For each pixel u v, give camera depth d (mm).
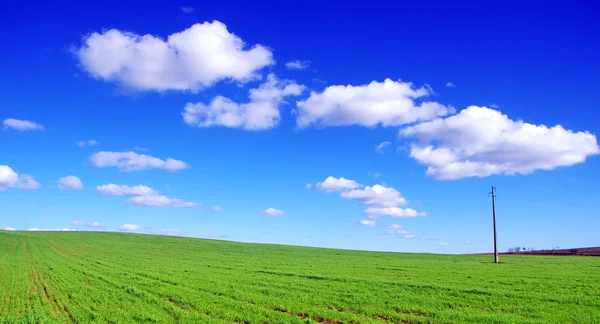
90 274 54562
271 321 27875
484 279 48406
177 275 53062
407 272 57438
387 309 31547
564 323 26625
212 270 60031
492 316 28156
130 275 53344
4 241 118312
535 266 67500
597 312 29672
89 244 116875
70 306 33469
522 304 32906
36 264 69000
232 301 34656
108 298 36969
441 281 46719
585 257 95500
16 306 34094
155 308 32500
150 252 98375
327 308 32656
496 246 79812
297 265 69500
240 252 103812
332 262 77312
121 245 116562
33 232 150625
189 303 34188
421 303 33875
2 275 53719
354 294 37781
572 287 41625
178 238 146875
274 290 40406
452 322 27016
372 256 99562
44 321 27812
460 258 95188
